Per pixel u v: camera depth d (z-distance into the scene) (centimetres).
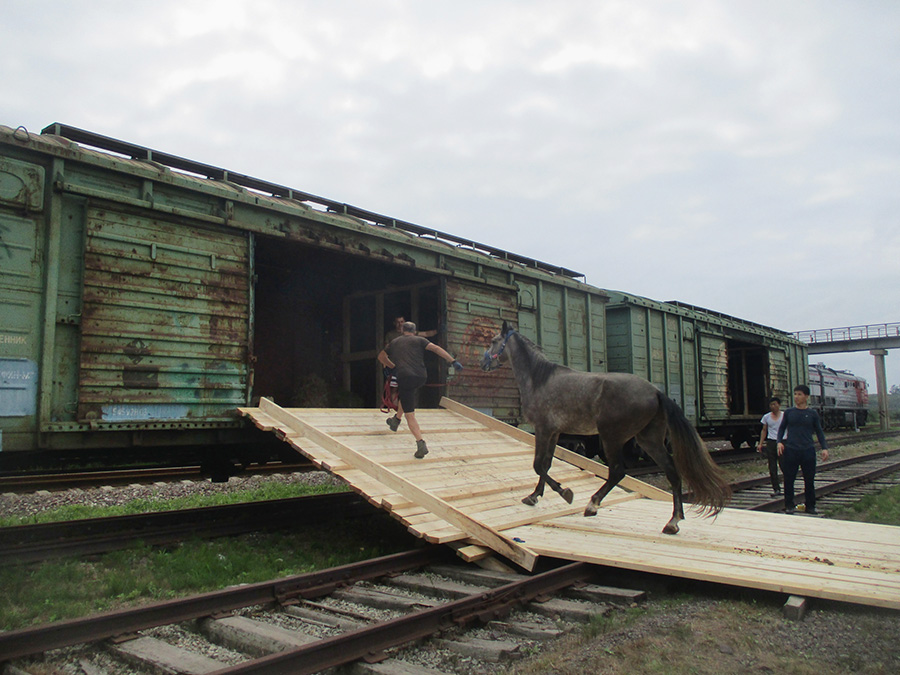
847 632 369
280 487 1005
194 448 732
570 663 334
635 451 1293
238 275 712
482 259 1054
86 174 603
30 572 512
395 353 709
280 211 752
